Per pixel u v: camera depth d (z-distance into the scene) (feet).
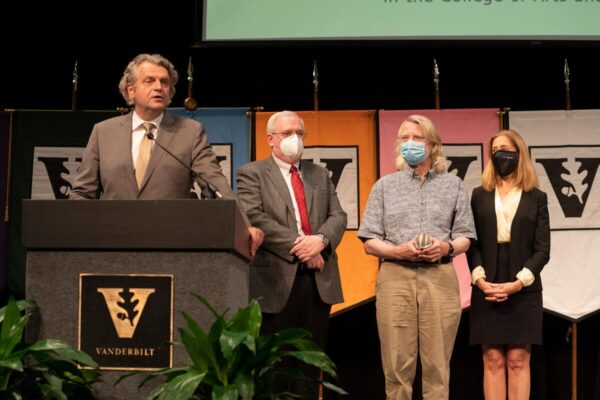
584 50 15.25
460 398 14.10
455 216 10.27
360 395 14.19
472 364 14.14
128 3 15.66
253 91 15.47
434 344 9.84
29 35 15.60
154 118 8.59
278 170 10.50
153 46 15.66
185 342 5.82
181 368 5.90
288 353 6.07
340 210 10.55
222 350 5.64
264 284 9.95
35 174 13.91
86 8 15.65
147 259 6.18
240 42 14.55
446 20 14.44
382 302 10.13
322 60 15.47
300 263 9.97
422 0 14.51
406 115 13.91
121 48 15.65
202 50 15.56
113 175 8.18
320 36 14.51
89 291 6.19
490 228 10.85
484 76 15.35
